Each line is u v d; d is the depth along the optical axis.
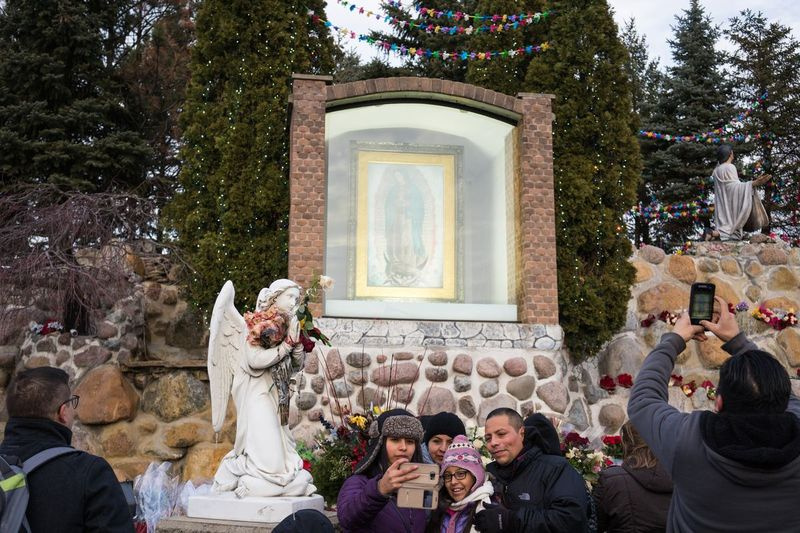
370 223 10.23
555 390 9.49
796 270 12.35
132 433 10.12
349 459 6.56
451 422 4.39
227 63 11.29
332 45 12.38
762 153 26.34
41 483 3.12
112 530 3.14
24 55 16.14
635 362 11.00
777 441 2.49
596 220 10.78
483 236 10.48
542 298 9.88
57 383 3.40
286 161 10.75
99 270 10.36
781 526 2.49
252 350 5.51
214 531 4.88
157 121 18.98
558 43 11.89
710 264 12.21
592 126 11.19
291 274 9.51
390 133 10.52
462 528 3.73
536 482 3.96
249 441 5.40
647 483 3.90
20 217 11.44
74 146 15.80
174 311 11.46
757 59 27.66
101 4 18.38
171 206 11.71
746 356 2.66
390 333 9.48
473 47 14.22
